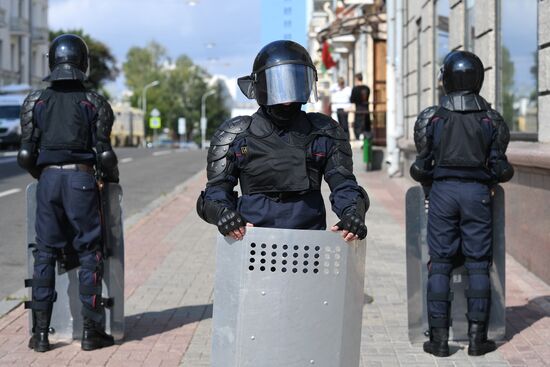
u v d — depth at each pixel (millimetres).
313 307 3350
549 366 5273
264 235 3332
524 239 8305
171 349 5609
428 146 5504
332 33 23969
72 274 5684
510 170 5395
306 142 3625
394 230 11008
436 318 5500
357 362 3492
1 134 37312
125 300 7074
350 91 21719
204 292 7391
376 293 7344
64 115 5262
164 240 10281
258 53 3627
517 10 9781
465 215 5410
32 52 67062
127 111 84188
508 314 6555
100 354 5469
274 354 3350
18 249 9922
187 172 21203
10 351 5527
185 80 108750
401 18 17719
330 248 3354
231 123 3684
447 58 5484
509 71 10141
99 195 5418
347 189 3561
